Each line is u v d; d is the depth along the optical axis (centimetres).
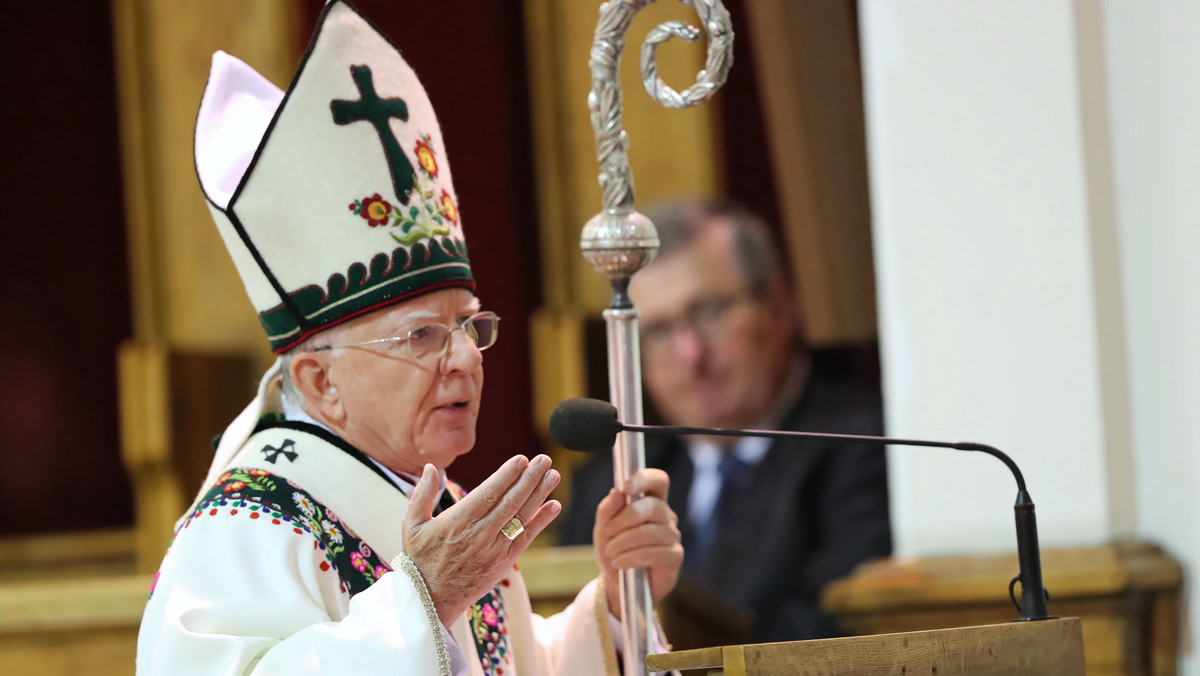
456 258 625
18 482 1769
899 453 987
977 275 968
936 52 973
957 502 970
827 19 1628
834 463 1316
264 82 674
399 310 602
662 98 584
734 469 1351
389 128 618
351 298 600
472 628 637
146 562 1630
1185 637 912
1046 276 961
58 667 1078
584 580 1053
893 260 985
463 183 1766
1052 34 956
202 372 1644
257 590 546
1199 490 885
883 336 1005
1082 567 923
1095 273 959
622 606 646
